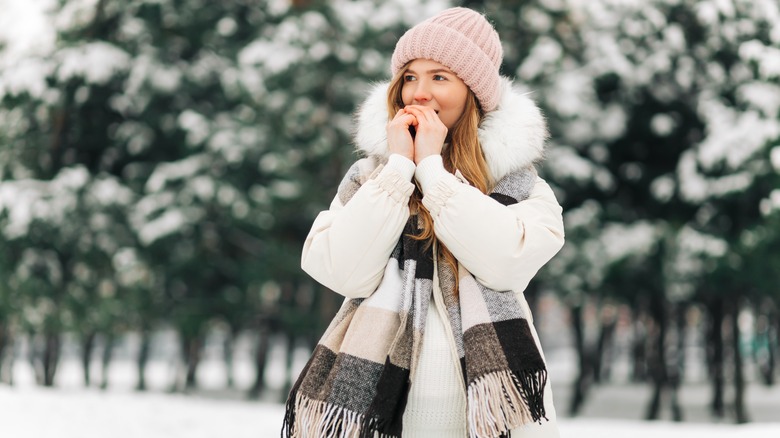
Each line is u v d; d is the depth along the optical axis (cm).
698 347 4194
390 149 192
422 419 184
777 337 3375
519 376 174
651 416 1872
